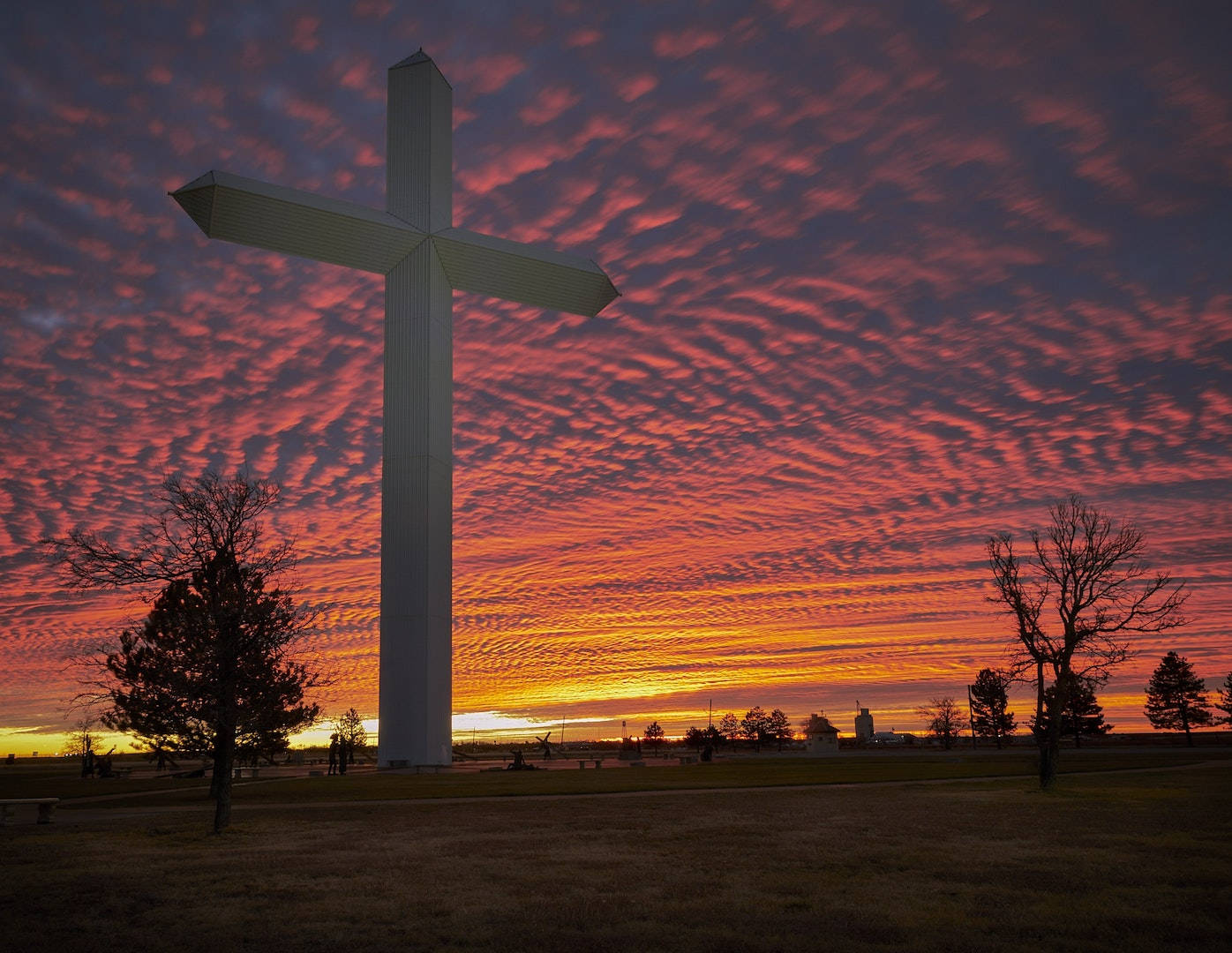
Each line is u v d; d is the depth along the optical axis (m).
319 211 59.62
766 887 12.56
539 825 21.06
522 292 67.81
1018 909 10.94
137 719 27.64
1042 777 28.53
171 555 22.45
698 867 14.41
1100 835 17.55
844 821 20.80
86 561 21.91
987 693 89.62
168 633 22.47
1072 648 28.62
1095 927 9.98
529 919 10.83
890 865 14.26
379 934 10.30
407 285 62.66
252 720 21.69
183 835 20.12
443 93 67.62
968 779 36.19
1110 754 61.88
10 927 10.91
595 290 68.94
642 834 18.95
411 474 59.09
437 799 30.44
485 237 64.50
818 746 78.81
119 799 33.22
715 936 9.81
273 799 31.34
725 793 30.44
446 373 62.97
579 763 59.28
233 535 22.59
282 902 12.16
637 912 11.12
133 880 13.96
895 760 57.34
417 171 64.81
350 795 32.47
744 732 96.50
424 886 13.10
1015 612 29.38
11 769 73.69
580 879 13.45
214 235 60.03
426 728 55.28
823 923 10.36
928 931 9.93
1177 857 14.70
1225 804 23.72
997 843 16.61
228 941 10.12
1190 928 9.88
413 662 56.19
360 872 14.48
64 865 15.62
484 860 15.49
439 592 58.53
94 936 10.42
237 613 21.14
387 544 58.16
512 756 79.94
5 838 19.66
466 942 9.84
